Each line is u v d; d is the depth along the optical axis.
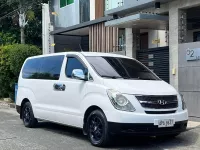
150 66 13.16
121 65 8.84
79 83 8.48
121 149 7.56
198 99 10.88
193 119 11.03
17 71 18.11
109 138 7.55
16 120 12.27
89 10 20.02
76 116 8.44
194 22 14.77
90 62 8.54
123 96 7.41
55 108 9.23
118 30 15.98
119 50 15.92
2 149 7.57
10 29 27.86
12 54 18.11
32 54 18.14
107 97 7.57
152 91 7.62
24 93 10.77
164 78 12.45
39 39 27.84
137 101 7.40
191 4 11.20
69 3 21.77
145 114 7.34
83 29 19.73
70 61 9.11
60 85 9.12
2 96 20.00
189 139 8.54
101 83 7.91
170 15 11.97
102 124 7.60
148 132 7.39
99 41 17.22
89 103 8.02
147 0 12.07
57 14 22.77
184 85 11.35
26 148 7.65
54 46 22.27
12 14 26.70
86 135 8.94
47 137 8.94
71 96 8.68
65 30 20.31
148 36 16.69
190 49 11.12
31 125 10.44
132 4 12.78
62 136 9.07
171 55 11.88
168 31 13.20
